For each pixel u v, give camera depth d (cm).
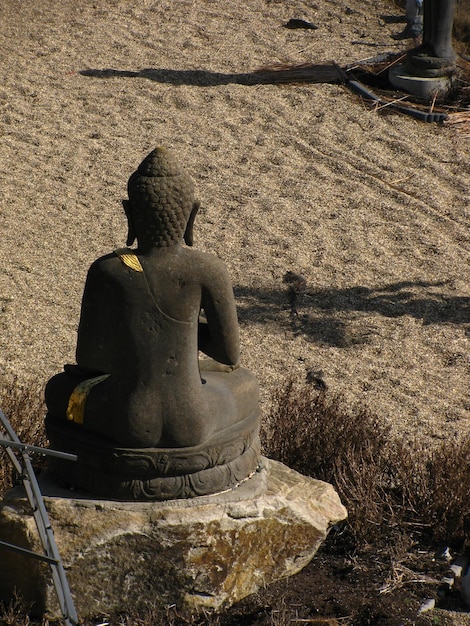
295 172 1916
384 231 1716
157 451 816
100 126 2080
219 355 832
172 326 803
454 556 942
